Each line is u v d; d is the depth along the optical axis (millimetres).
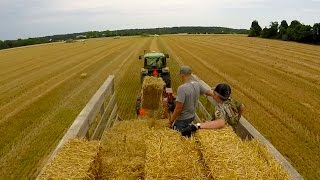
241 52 38062
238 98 14961
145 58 16984
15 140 10164
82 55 41125
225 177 3096
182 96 6000
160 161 3490
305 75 20984
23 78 23594
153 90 9234
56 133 10688
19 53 50281
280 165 3338
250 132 4668
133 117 12016
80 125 4930
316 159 8375
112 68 27250
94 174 3818
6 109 14203
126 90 17406
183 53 37938
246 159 3438
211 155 3516
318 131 10391
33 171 7945
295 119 11602
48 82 21266
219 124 4617
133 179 3979
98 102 6746
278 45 49656
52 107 14242
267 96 15219
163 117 9094
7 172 7934
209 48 44688
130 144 5105
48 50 53969
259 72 22844
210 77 21000
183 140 4035
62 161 3666
